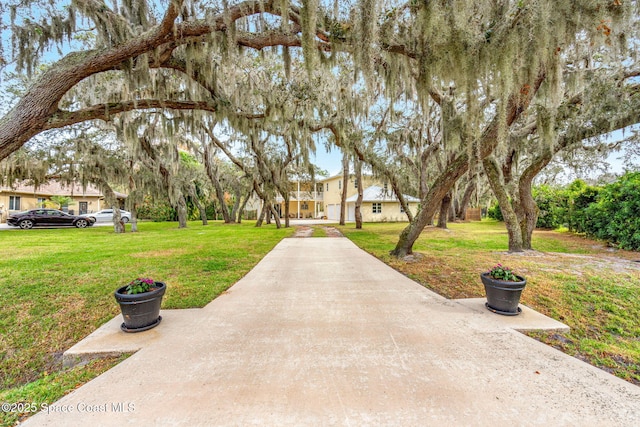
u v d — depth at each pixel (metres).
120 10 4.35
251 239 9.85
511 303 3.03
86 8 3.67
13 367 2.43
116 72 6.42
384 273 4.95
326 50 4.68
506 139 4.78
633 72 5.19
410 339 2.50
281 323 2.87
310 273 4.98
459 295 3.75
